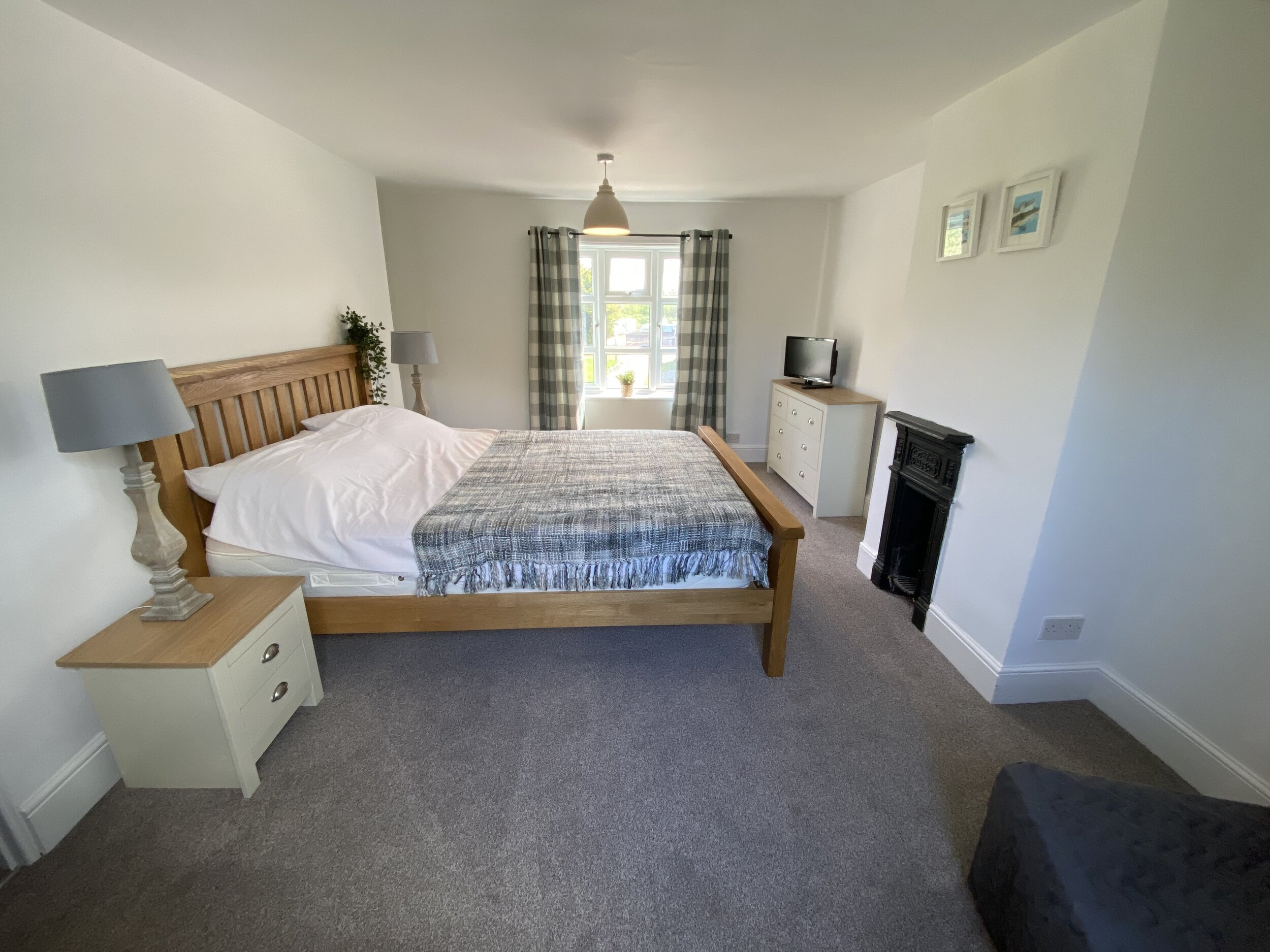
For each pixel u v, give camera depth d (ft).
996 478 6.64
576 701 6.73
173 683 4.86
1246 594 5.16
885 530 9.28
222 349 7.24
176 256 6.42
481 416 16.31
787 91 6.84
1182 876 3.58
